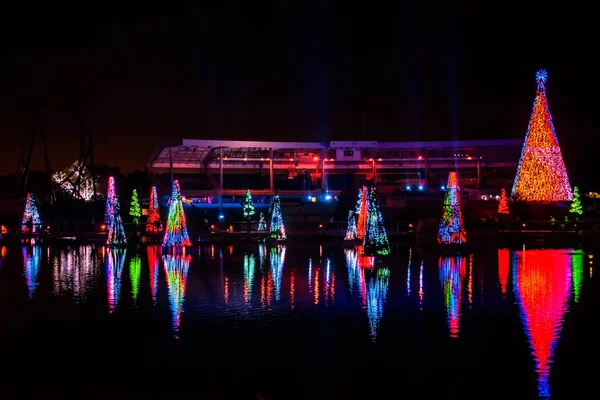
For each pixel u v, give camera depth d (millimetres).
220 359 14477
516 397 12094
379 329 17141
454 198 42094
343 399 12094
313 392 12438
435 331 16844
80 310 19984
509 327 17219
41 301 21641
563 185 54625
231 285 25281
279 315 19031
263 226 56469
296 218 66750
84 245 48312
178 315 19094
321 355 14711
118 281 26625
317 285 25141
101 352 15109
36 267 32219
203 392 12492
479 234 49156
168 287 24781
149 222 57312
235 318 18625
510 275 27766
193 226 58469
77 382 13070
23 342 16047
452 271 29453
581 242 45750
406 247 43344
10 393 12516
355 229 51375
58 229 57375
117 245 45625
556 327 17203
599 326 17250
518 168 56219
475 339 15984
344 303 21000
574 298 21625
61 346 15664
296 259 36031
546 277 27016
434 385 12750
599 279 26203
